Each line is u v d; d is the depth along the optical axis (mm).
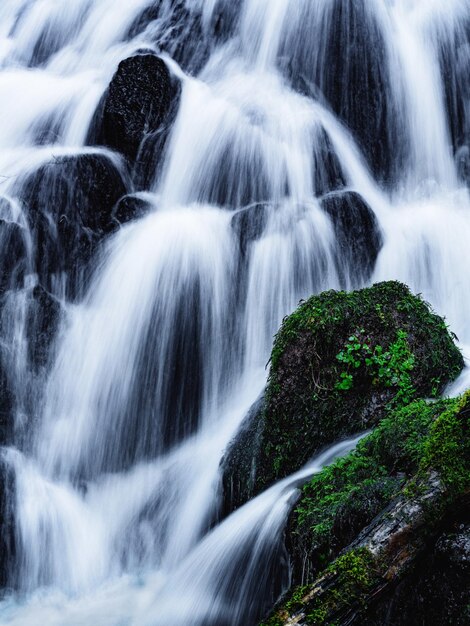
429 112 10219
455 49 10562
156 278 7594
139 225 8203
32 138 9906
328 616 3424
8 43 12453
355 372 5668
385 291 6035
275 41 10461
